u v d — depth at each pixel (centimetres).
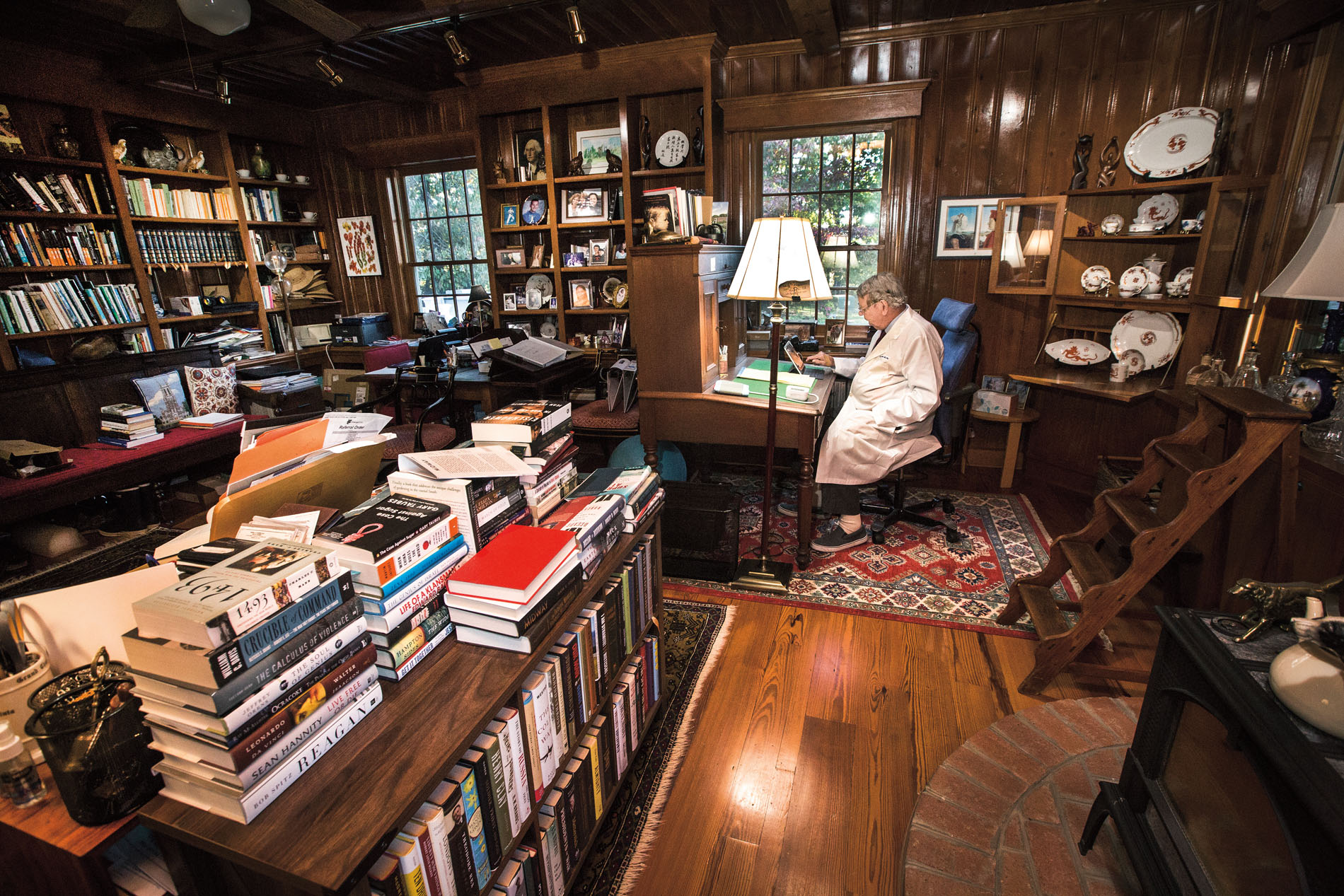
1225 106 329
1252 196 304
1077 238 367
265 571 90
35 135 382
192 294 466
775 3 329
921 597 279
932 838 159
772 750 194
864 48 384
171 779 86
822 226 425
